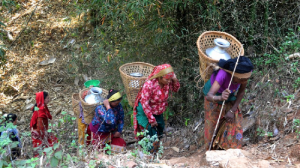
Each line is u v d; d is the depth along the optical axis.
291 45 4.73
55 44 8.37
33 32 8.60
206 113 4.12
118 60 6.30
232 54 4.21
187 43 5.46
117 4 5.12
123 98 6.14
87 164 3.34
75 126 5.96
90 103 4.72
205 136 4.22
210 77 3.89
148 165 3.39
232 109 3.81
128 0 5.00
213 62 3.79
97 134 4.72
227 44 4.01
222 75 3.55
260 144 4.00
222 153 3.53
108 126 4.61
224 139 3.97
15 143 3.32
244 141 4.31
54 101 7.29
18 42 8.43
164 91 4.34
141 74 4.78
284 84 4.61
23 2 9.21
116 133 4.91
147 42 5.68
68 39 8.28
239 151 3.56
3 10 9.00
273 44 5.07
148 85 4.17
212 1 4.88
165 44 5.71
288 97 4.30
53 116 6.83
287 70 4.62
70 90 7.52
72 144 3.77
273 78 4.75
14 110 7.21
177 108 6.04
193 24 5.31
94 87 4.98
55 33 8.50
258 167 3.20
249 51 5.17
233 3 5.09
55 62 8.09
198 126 5.43
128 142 5.82
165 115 5.68
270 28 5.16
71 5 8.85
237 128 3.90
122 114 5.00
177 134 5.68
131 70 5.09
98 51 6.66
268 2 5.00
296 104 4.22
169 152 5.17
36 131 4.72
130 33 5.96
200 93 5.53
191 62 5.53
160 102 4.34
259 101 4.67
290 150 3.60
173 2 4.87
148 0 4.71
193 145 5.17
